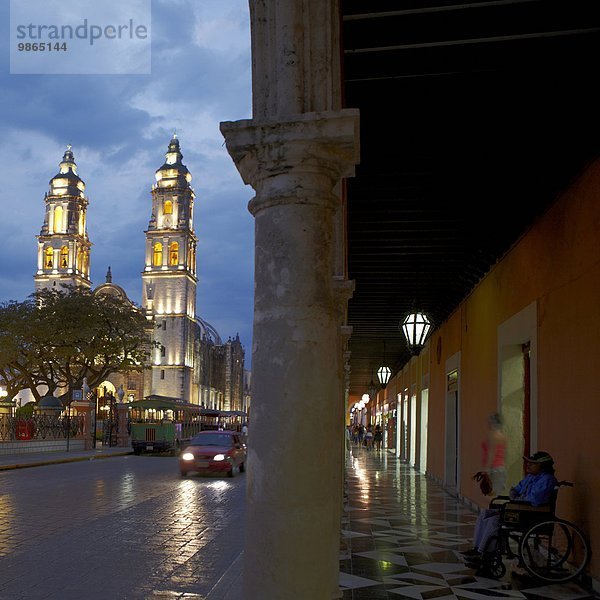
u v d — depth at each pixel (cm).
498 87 612
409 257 1116
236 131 317
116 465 2433
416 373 2277
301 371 294
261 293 309
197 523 1045
